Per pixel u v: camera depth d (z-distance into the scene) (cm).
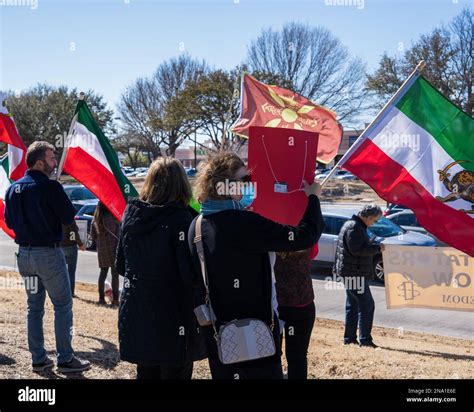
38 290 466
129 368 488
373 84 2694
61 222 458
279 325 338
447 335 835
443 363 568
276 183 394
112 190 655
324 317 945
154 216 345
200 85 2611
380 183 558
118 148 4072
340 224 1319
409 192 555
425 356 612
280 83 2588
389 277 743
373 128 557
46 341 556
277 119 704
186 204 360
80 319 702
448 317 955
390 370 511
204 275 316
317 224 325
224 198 324
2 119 666
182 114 2670
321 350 597
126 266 355
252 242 308
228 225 310
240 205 329
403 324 905
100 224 868
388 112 556
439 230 551
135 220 349
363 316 670
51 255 455
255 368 309
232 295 310
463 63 2561
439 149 552
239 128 699
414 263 736
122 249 367
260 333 303
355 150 556
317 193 349
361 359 556
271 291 318
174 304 347
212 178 323
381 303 1048
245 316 310
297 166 395
